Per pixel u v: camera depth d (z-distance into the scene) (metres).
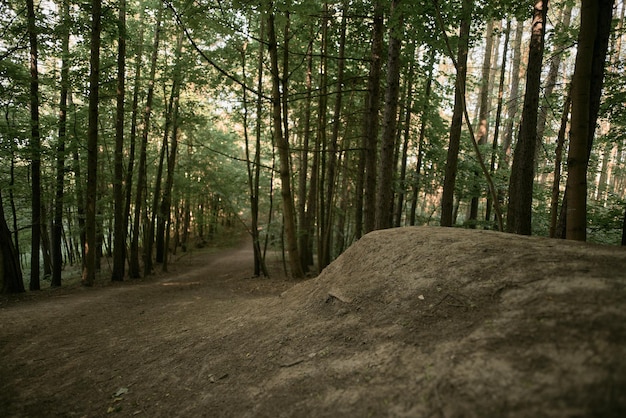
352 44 10.66
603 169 18.72
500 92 13.54
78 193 12.35
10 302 8.77
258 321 4.84
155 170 20.06
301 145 15.47
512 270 3.00
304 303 4.73
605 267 2.67
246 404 2.91
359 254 5.01
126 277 14.70
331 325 3.66
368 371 2.65
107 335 5.93
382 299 3.61
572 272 2.70
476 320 2.62
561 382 1.81
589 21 3.66
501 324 2.43
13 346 5.52
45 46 10.38
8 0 9.82
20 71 9.70
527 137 6.87
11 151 9.78
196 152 20.58
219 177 16.97
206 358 4.10
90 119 10.37
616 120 8.22
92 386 4.09
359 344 3.08
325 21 9.88
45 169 13.99
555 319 2.25
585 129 3.74
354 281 4.34
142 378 4.07
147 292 10.51
